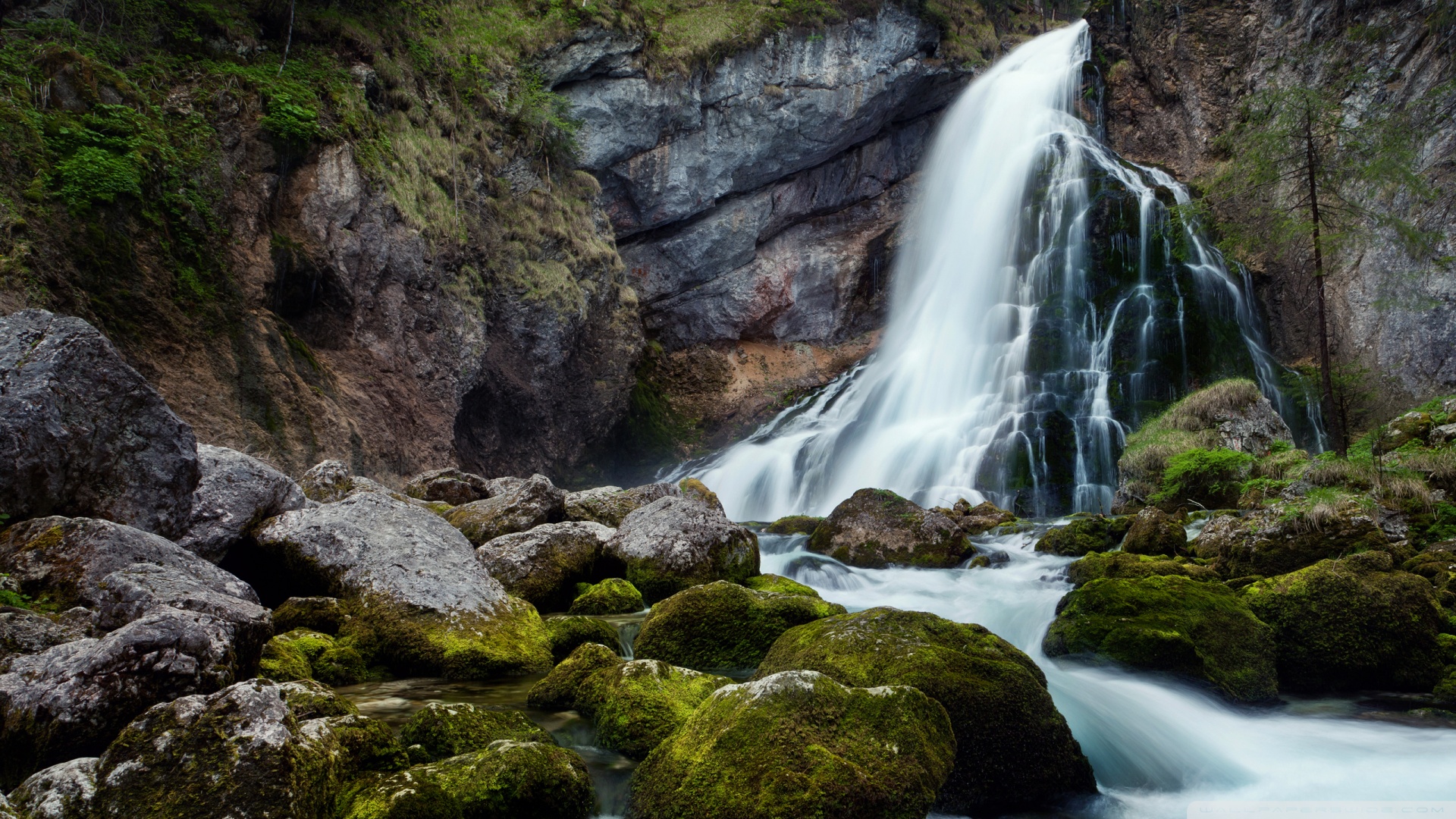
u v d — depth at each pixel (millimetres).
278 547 7688
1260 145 16953
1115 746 6113
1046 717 5492
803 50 28078
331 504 8336
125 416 6973
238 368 15430
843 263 32250
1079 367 25047
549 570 9281
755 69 27484
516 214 22438
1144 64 31312
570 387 23859
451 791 4160
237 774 3514
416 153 19906
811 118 28531
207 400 14789
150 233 14828
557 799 4352
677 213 28047
